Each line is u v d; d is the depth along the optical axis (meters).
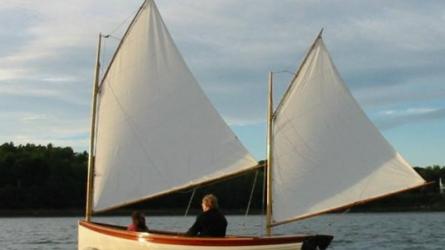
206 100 25.14
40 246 39.88
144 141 25.25
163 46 25.59
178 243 20.91
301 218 24.92
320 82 25.55
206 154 24.97
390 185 24.47
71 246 39.91
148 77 25.50
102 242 23.42
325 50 25.62
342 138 25.27
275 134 25.20
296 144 25.25
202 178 24.89
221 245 20.36
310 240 20.47
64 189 120.75
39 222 85.31
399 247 39.03
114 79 25.47
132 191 25.09
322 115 25.41
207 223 20.39
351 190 24.89
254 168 24.45
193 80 25.30
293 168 25.16
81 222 24.55
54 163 125.19
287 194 25.03
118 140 25.27
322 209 24.94
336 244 41.28
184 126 25.27
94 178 25.27
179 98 25.38
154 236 21.56
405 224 72.81
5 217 112.19
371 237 48.38
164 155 25.16
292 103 25.33
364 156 25.00
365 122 25.12
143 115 25.34
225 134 24.86
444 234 51.81
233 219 85.62
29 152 133.25
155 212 102.50
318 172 25.16
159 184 25.08
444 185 128.38
